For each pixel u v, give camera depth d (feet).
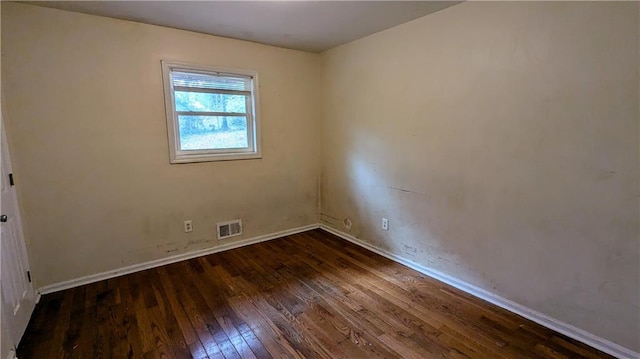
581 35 5.73
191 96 10.18
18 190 7.40
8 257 6.19
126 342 6.33
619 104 5.42
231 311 7.41
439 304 7.64
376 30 9.66
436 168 8.65
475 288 8.03
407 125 9.33
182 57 9.65
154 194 9.67
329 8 7.89
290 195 12.67
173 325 6.88
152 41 9.13
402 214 9.87
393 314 7.24
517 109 6.77
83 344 6.27
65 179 8.31
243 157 11.26
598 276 5.95
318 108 12.91
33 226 7.96
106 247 9.05
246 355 5.96
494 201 7.40
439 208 8.70
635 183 5.38
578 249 6.16
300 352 6.03
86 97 8.38
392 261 10.23
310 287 8.54
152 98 9.30
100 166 8.75
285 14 8.30
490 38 7.07
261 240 12.09
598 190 5.80
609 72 5.48
